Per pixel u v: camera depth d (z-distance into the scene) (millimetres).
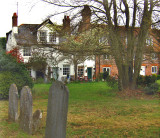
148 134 5781
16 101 7133
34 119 6062
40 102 11977
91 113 8883
